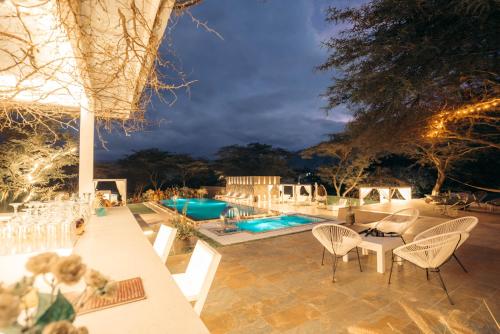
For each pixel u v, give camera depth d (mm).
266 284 3514
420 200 12422
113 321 952
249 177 16734
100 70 2498
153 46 1965
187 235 5277
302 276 3779
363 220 8195
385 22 2961
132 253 1739
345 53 3215
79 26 1764
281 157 27359
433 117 3408
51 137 7203
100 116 2906
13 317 447
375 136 3826
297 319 2660
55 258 600
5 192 7004
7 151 6992
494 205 10023
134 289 1203
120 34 2111
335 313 2764
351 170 17672
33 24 1858
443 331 2412
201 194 19203
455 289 3277
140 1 1770
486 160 11141
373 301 3004
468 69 2725
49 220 2072
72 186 9352
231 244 5641
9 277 1367
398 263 4137
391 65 2943
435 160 12156
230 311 2828
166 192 18938
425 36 2639
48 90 3008
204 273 1820
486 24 2375
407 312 2537
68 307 579
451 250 3043
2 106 2605
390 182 16938
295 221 9352
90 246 1896
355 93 3176
